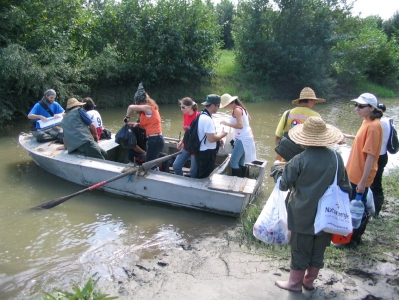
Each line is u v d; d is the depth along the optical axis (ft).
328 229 9.37
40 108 24.77
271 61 69.92
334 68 77.51
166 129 35.42
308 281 10.79
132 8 52.06
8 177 22.02
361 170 12.85
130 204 18.81
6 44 39.01
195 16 56.49
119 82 50.49
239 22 72.33
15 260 13.69
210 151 17.51
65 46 42.57
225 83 64.44
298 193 9.87
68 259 13.76
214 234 15.76
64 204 18.61
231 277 11.89
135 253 14.14
